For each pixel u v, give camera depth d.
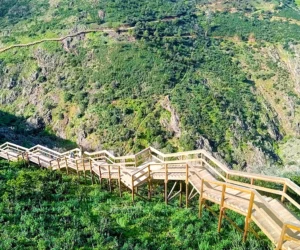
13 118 88.94
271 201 12.53
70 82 91.25
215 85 88.12
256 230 12.79
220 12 130.38
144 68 88.81
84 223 13.78
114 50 95.81
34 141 60.75
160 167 17.86
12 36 111.12
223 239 12.51
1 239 12.41
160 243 12.51
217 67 95.50
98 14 114.94
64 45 102.19
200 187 14.39
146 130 74.12
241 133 75.38
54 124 84.31
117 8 118.31
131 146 72.44
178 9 125.31
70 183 19.39
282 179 11.77
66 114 84.44
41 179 18.69
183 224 13.52
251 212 11.43
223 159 70.38
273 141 80.38
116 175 18.56
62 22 112.94
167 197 16.17
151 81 85.12
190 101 79.06
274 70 98.44
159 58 92.44
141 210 15.11
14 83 97.44
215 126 75.06
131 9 120.00
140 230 13.40
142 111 77.69
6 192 15.89
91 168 19.89
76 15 114.88
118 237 12.95
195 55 98.81
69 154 23.98
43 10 123.19
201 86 85.56
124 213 14.85
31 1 129.75
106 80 87.56
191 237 12.73
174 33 108.50
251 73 96.38
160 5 126.56
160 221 14.11
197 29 114.12
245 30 117.00
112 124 77.12
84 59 95.75
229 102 83.00
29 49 104.44
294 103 89.31
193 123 74.44
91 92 86.44
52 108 87.12
